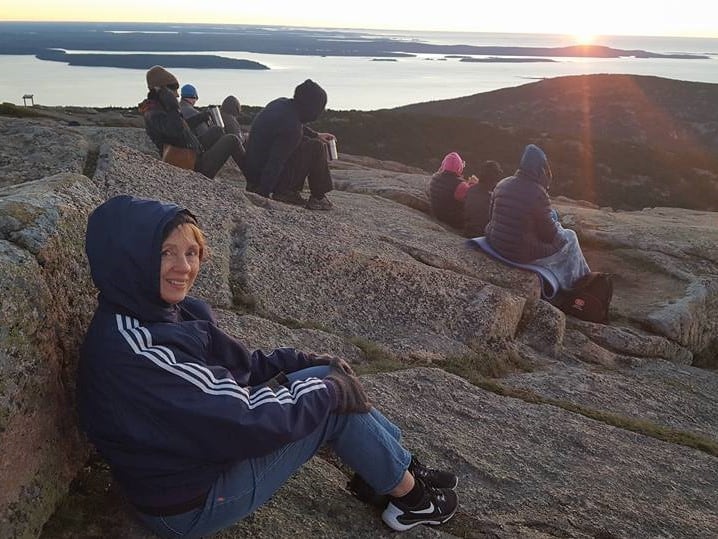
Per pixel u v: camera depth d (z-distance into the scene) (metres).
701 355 5.63
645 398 3.92
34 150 4.98
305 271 4.16
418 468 2.12
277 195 5.65
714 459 3.12
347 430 1.90
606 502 2.55
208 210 4.56
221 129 6.19
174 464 1.64
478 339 4.10
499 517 2.32
